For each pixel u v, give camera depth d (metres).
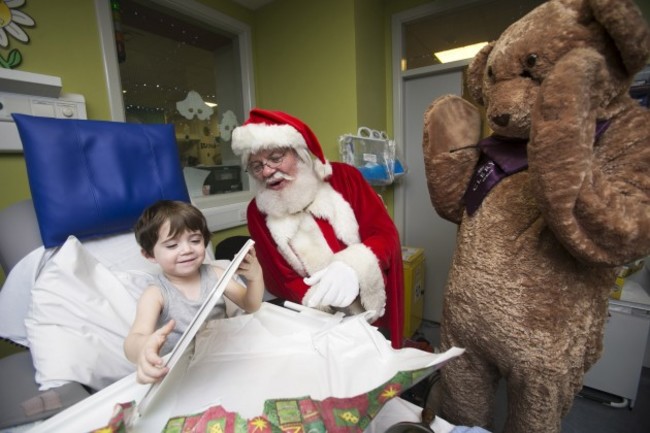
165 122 1.75
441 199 0.95
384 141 2.03
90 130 0.95
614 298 1.43
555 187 0.58
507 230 0.77
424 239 2.35
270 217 1.12
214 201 1.98
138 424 0.46
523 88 0.71
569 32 0.65
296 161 1.06
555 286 0.71
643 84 1.43
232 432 0.42
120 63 1.53
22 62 1.21
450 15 1.99
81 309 0.76
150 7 1.64
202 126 1.96
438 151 0.93
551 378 0.72
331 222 1.10
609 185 0.60
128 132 1.03
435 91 2.12
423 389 1.11
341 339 0.62
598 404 1.45
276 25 2.09
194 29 1.88
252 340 0.65
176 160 1.14
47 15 1.26
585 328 0.73
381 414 0.60
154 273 0.88
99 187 0.94
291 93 2.11
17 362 0.73
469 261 0.83
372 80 2.02
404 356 0.56
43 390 0.64
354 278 0.87
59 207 0.87
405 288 1.97
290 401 0.47
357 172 1.26
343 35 1.83
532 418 0.76
